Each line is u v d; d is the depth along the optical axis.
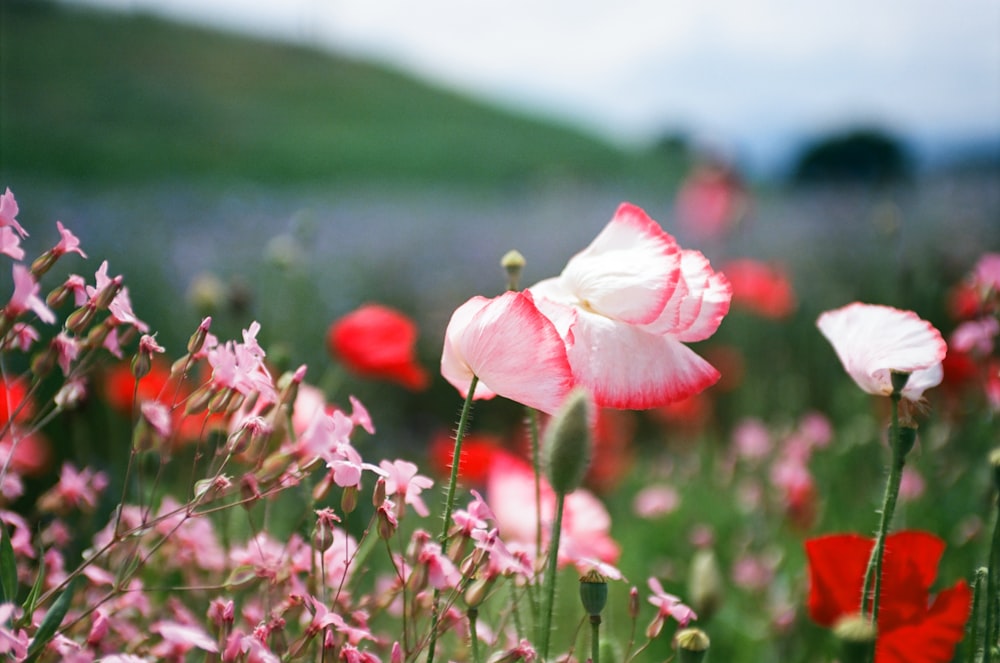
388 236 2.87
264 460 0.44
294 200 3.69
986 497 0.75
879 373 0.44
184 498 0.66
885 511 0.43
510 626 0.52
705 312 0.46
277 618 0.42
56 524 0.54
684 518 1.11
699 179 2.55
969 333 0.64
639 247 0.47
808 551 0.46
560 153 9.44
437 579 0.40
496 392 0.45
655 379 0.45
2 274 1.61
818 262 2.45
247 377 0.43
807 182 6.67
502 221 3.37
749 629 0.82
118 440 0.89
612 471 1.21
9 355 1.16
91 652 0.42
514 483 0.54
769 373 1.69
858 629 0.38
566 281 0.47
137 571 0.47
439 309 2.11
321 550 0.43
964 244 2.32
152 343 0.45
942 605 0.45
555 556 0.42
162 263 2.05
